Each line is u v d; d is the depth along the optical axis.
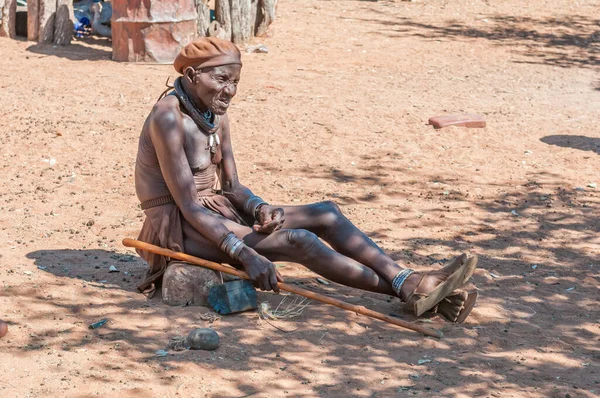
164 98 6.81
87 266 7.59
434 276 6.76
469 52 19.05
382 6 23.84
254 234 6.79
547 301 7.37
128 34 15.73
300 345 6.32
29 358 5.93
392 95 14.73
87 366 5.85
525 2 25.56
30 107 12.77
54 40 16.98
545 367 6.16
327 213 6.94
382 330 6.64
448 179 10.73
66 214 8.95
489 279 7.77
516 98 15.20
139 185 6.98
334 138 12.02
